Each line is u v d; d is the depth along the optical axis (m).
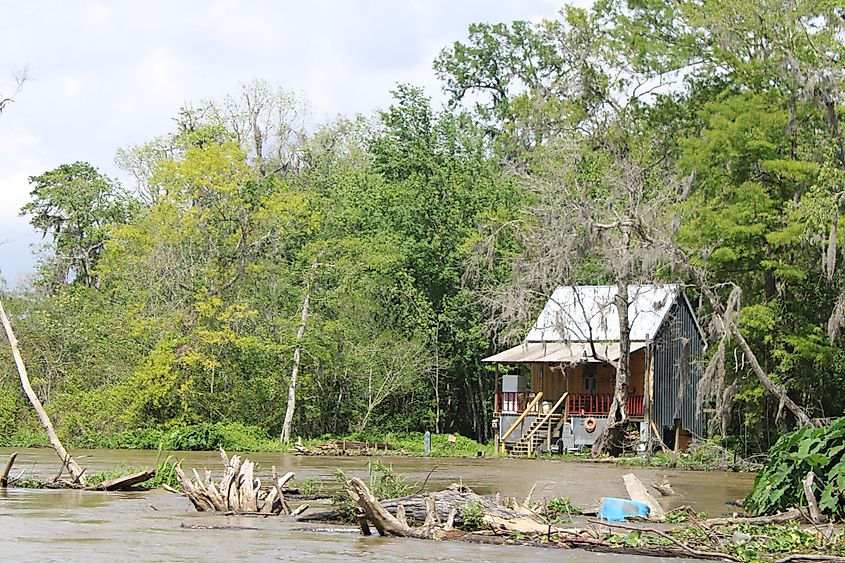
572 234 42.47
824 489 19.45
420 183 63.75
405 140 67.25
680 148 46.09
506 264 57.69
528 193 54.31
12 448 46.03
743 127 43.06
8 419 49.44
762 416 44.19
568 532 17.05
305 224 59.41
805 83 40.16
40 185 76.75
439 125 67.38
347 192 65.69
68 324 55.94
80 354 54.78
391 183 65.75
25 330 53.91
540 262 43.62
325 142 78.69
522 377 52.22
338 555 15.49
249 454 45.81
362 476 31.48
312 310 58.56
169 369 51.75
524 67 70.19
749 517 20.61
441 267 62.66
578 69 48.53
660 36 49.38
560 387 52.12
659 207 42.94
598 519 20.41
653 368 47.88
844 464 19.16
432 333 61.16
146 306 56.41
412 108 67.12
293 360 55.28
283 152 78.75
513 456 47.47
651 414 46.56
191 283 55.88
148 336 55.34
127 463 35.62
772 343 43.22
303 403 57.91
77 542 16.42
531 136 54.03
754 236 42.31
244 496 20.88
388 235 61.69
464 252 58.38
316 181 74.12
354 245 57.91
